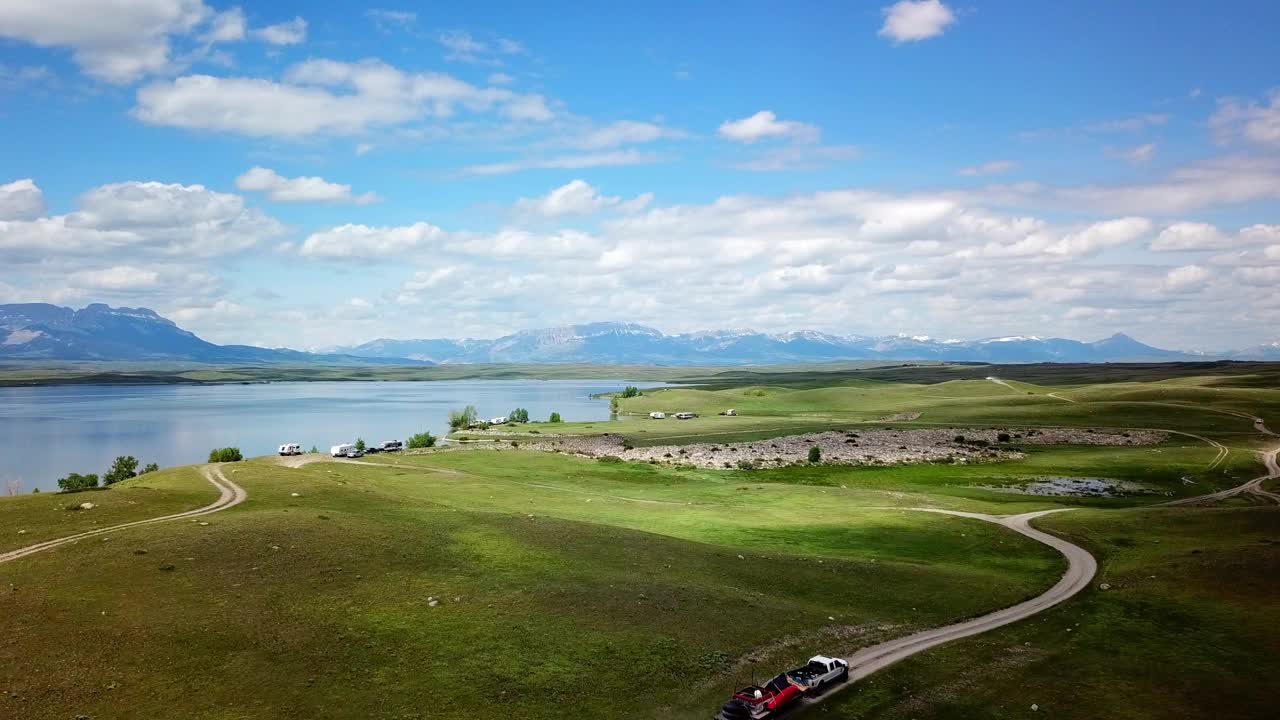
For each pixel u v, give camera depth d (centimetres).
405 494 10006
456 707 4300
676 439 19112
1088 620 6162
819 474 14650
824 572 7150
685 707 4491
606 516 9694
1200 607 6353
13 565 5547
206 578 5544
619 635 5303
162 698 4128
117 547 5903
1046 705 4662
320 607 5309
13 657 4353
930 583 7012
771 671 5006
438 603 5575
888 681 4928
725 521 9644
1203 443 17488
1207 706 4647
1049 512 10462
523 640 5103
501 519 7988
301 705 4191
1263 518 9019
